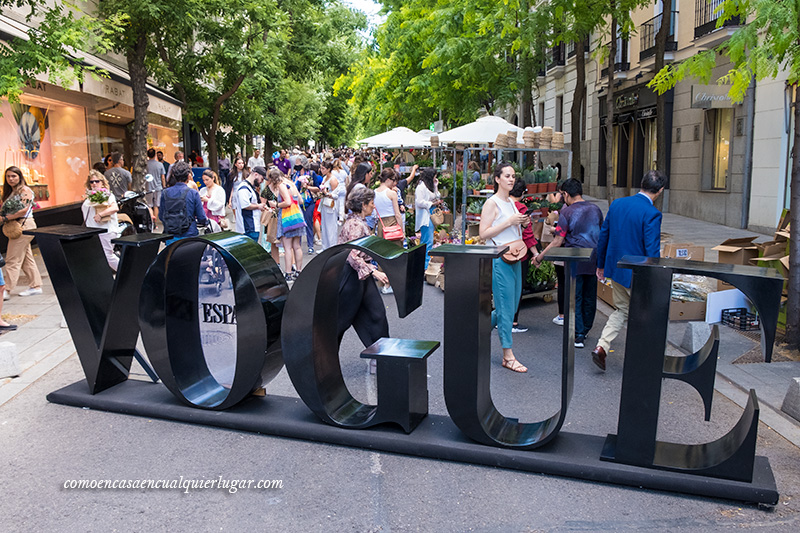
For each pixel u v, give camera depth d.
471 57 17.62
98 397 4.87
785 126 13.38
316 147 70.56
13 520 3.37
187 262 4.76
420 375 4.30
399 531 3.25
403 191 15.41
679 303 7.23
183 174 8.45
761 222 14.35
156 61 18.05
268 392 5.35
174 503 3.53
